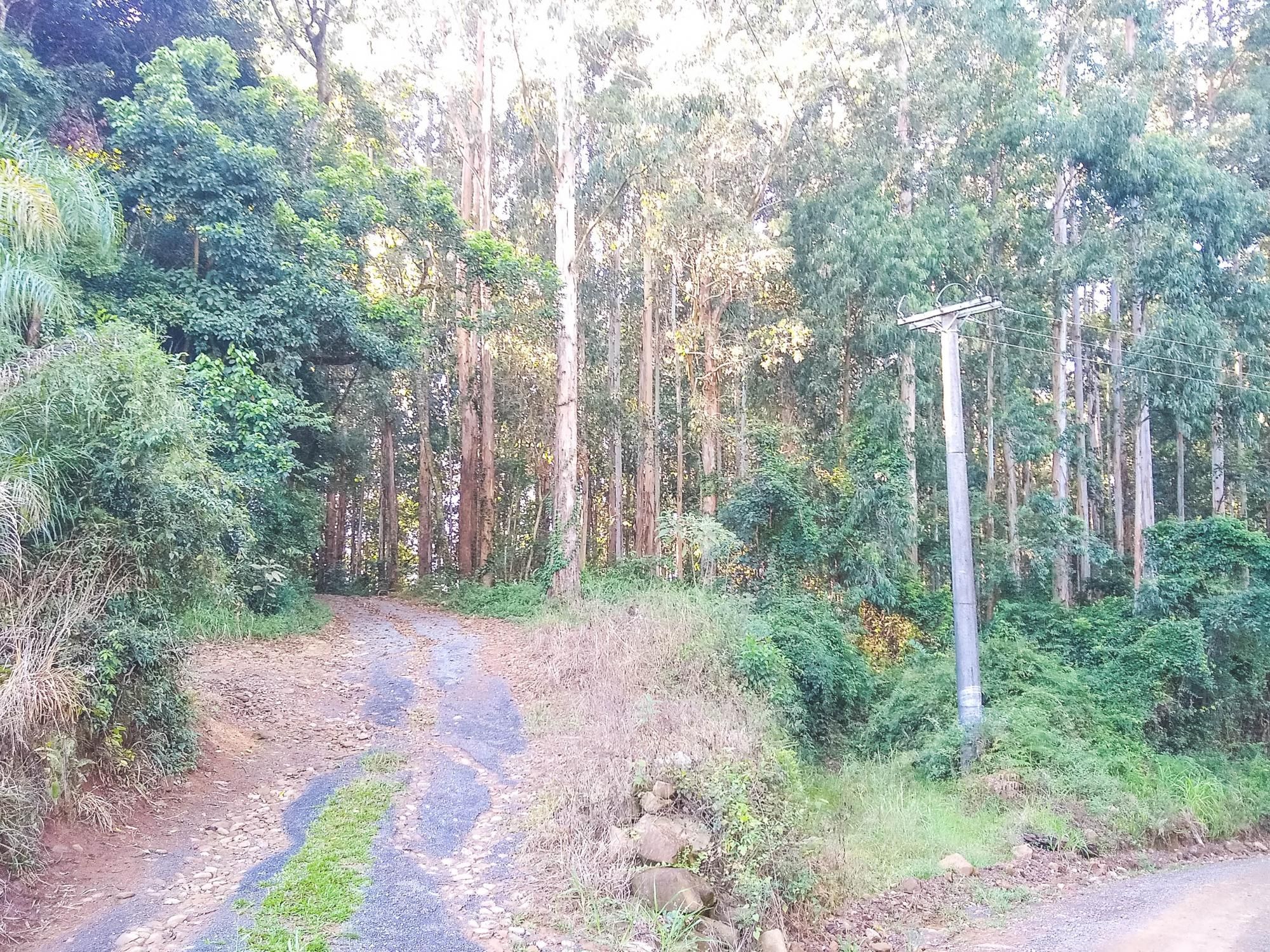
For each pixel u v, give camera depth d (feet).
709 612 47.65
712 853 22.38
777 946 20.48
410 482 127.34
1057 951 22.63
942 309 45.73
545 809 25.29
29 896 19.13
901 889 27.66
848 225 74.43
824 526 64.44
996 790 38.09
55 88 49.52
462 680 43.37
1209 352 70.85
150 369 25.41
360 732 34.58
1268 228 79.92
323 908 19.10
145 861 21.61
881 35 77.25
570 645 46.19
